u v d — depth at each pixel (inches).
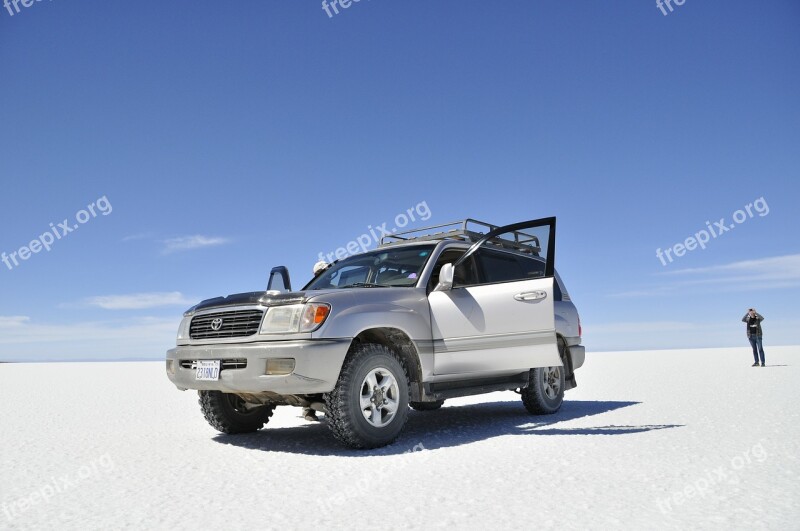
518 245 280.2
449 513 119.7
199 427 259.3
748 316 608.1
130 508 130.6
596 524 110.6
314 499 134.2
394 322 207.0
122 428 256.2
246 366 197.0
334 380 190.1
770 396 308.8
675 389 368.5
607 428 226.8
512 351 229.8
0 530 118.0
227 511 126.1
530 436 213.6
